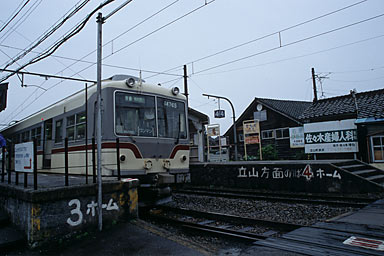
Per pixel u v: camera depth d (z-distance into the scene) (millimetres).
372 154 14539
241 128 26406
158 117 8555
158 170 8289
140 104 8211
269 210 7969
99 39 5609
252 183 12047
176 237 5145
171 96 9055
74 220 5246
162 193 8188
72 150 9023
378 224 5465
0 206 6609
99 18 5633
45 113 11344
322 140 16391
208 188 13305
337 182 9742
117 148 6484
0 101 10398
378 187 9062
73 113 9164
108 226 5703
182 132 9164
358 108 15945
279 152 23391
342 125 15680
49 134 11078
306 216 7094
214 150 25203
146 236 5180
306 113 18266
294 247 4324
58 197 5051
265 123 24562
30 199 4777
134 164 7777
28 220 4891
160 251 4477
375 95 16625
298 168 10727
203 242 5605
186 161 9148
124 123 7785
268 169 11562
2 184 6555
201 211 7641
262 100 24766
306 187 10461
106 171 7387
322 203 8367
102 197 5699
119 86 7855
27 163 5496
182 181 8914
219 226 6578
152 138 8266
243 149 26156
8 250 4719
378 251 4008
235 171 12703
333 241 4523
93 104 8133
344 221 5812
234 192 12141
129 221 6039
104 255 4406
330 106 17750
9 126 15891
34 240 4730
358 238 4625
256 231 6062
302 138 19547
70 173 9117
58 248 4758
